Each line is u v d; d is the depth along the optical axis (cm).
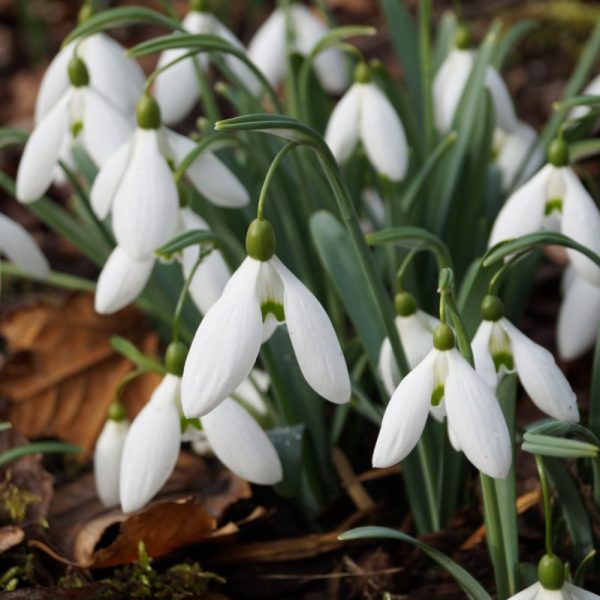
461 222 54
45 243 73
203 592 49
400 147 51
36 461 51
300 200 54
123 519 50
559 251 67
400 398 42
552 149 47
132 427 46
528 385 44
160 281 53
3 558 49
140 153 47
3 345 61
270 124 43
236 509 52
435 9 95
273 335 51
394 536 44
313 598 50
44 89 52
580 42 88
